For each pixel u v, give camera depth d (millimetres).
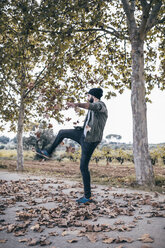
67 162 22766
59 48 7949
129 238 2340
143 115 7113
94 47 10703
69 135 3762
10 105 13500
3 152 35594
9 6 8289
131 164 20203
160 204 3848
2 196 4914
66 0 7605
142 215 3242
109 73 9867
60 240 2412
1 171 11914
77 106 3297
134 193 5043
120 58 10695
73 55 9547
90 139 3598
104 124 3738
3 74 10922
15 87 13227
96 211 3527
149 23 7453
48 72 9031
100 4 7629
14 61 8828
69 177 8836
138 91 7254
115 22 10367
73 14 7871
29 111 14297
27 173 10641
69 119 3613
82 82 10547
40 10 7676
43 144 22688
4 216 3340
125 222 2920
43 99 3457
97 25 7918
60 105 3289
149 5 6586
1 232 2688
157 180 7250
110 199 4402
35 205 4012
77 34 10562
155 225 2738
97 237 2449
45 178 8375
